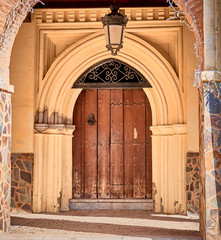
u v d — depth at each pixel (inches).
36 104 315.9
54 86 319.0
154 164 321.4
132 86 325.7
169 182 311.3
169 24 311.0
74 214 302.0
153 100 324.5
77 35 319.6
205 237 198.5
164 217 287.7
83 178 334.6
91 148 336.8
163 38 318.7
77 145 337.4
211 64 203.0
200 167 218.7
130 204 326.0
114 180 333.4
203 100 203.0
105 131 337.7
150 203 324.8
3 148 223.0
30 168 305.3
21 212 303.0
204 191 202.4
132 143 335.3
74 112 339.6
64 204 323.3
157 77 317.7
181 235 219.5
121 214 303.0
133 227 246.1
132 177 332.8
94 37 315.9
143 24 312.8
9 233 222.7
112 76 327.9
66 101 328.2
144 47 313.6
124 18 256.5
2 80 221.5
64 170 325.4
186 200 297.0
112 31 253.6
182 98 309.4
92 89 337.7
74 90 329.4
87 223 261.1
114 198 331.3
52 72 317.4
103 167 335.3
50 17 315.9
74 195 333.4
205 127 201.2
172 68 311.6
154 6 308.8
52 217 286.0
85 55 322.3
